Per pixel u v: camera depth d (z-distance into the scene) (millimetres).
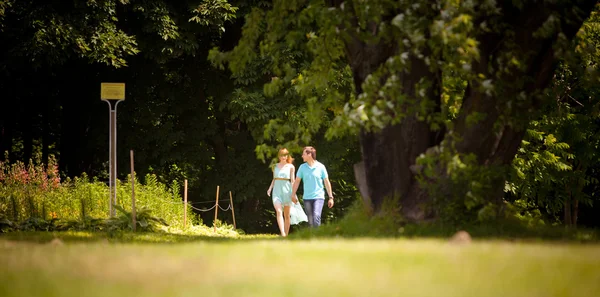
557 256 11156
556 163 43531
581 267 9891
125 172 52656
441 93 20266
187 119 53062
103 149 53969
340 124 18875
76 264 10766
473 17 17828
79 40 41844
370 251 12273
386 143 20078
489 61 19109
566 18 18484
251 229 54469
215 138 53969
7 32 42688
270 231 57344
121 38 43344
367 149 20344
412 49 18469
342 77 40625
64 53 43000
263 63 46375
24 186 35438
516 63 18203
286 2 22078
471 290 8211
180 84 53062
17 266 10695
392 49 20188
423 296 7883
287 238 21203
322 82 23141
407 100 18734
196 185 55562
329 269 9898
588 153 46750
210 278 9172
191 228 40188
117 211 33031
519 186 43750
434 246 13359
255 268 10086
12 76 52656
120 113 51969
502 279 8953
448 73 24391
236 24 51281
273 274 9484
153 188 41719
